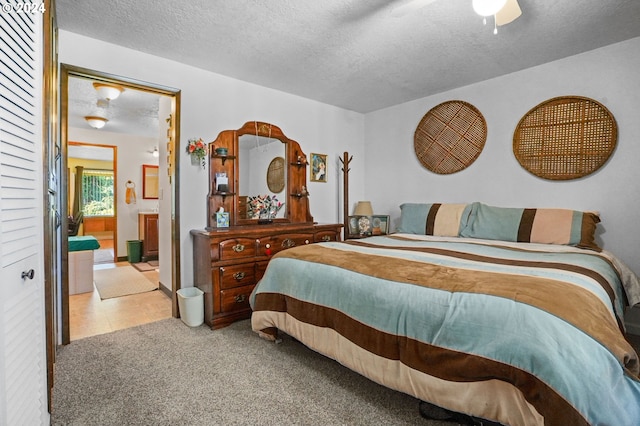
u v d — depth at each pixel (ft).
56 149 6.96
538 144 9.72
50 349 4.59
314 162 13.10
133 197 19.22
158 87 9.14
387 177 14.03
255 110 11.22
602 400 3.15
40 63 4.01
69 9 6.83
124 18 7.18
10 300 3.13
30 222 3.68
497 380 3.85
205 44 8.38
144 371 6.41
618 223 8.46
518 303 4.05
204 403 5.38
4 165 3.01
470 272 5.28
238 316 9.27
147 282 13.88
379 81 10.93
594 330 3.60
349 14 6.97
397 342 4.91
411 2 5.63
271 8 6.76
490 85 10.71
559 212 8.86
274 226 10.89
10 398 3.09
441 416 4.99
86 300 11.38
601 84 8.61
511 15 5.70
